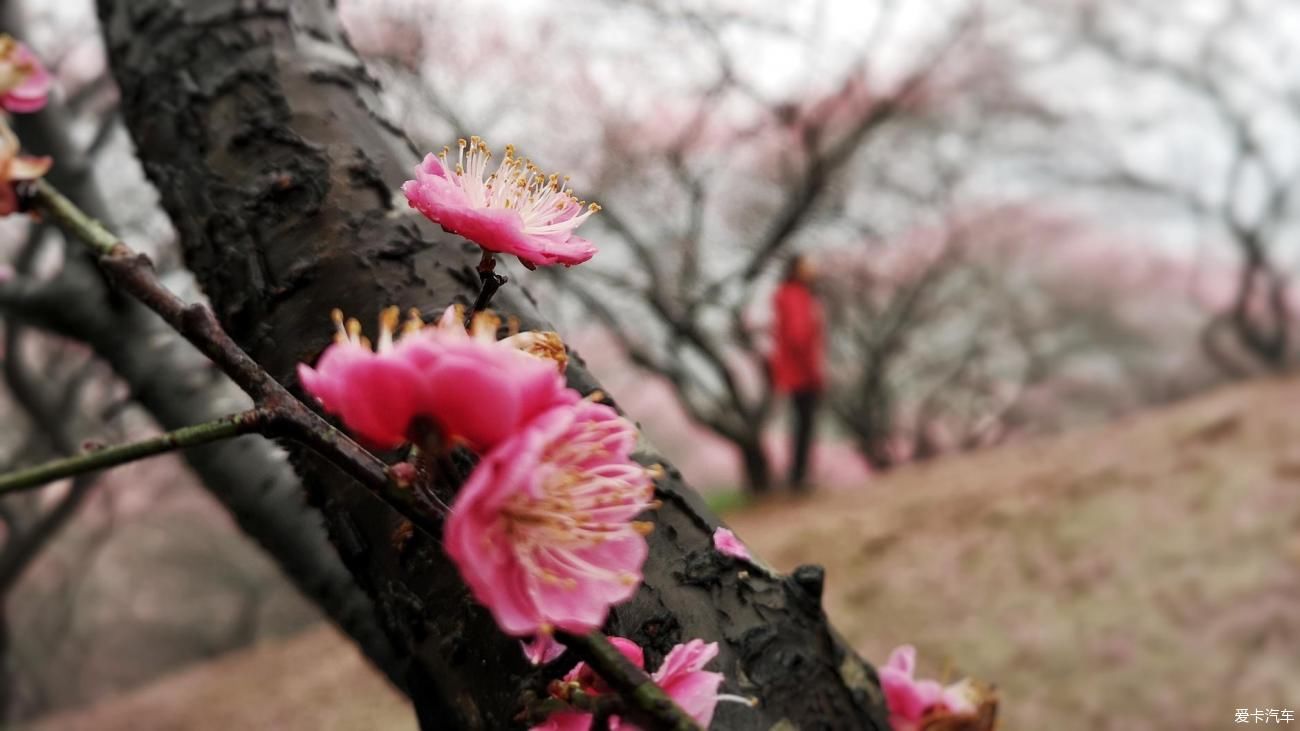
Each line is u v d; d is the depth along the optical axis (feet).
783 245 37.29
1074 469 23.41
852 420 46.91
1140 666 14.80
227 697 25.49
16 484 1.60
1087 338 59.62
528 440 1.51
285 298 2.41
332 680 23.94
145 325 4.87
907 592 18.61
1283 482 19.29
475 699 2.06
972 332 54.19
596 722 1.71
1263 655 14.37
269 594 52.85
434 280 2.39
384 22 22.08
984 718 2.76
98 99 20.89
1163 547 17.93
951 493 24.07
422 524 1.61
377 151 2.61
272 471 4.10
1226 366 50.16
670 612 2.16
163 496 47.19
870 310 47.01
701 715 1.76
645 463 2.30
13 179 1.78
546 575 1.61
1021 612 16.84
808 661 2.22
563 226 2.21
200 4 2.82
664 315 33.47
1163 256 59.36
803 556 21.88
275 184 2.52
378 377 1.51
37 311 4.88
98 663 50.75
